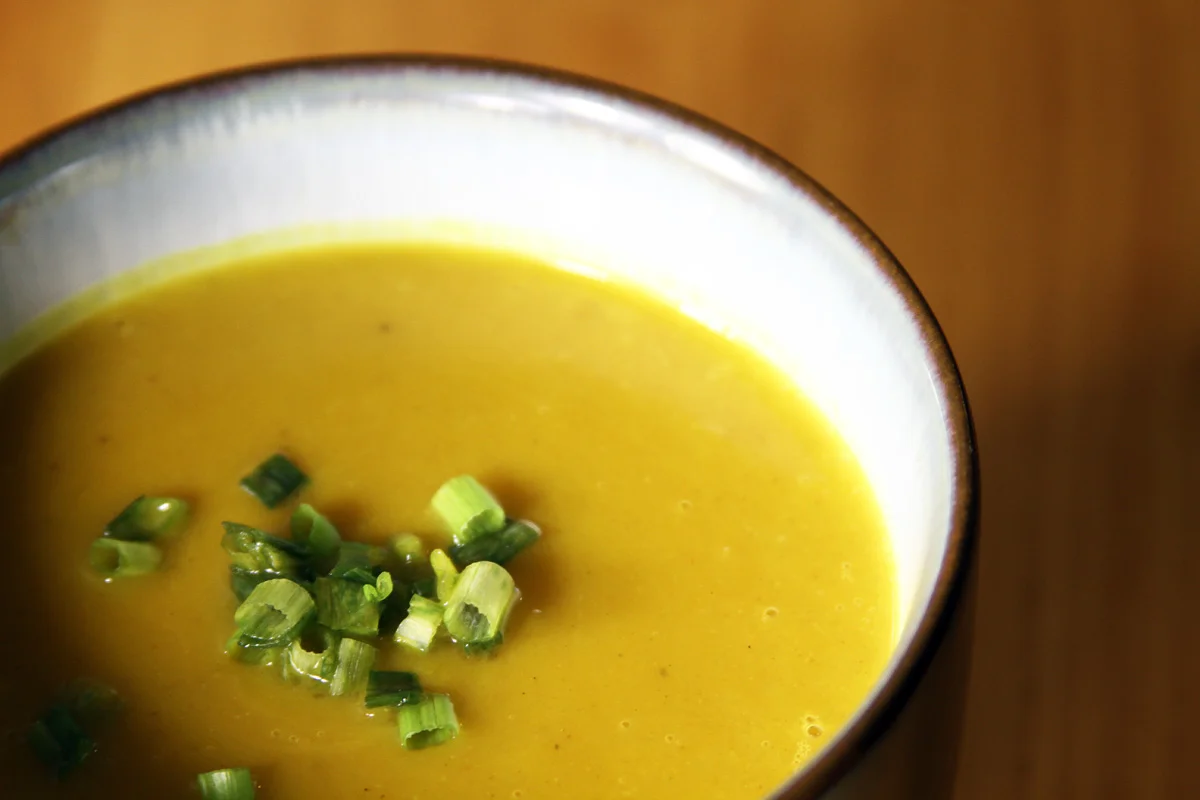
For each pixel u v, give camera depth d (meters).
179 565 0.34
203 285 0.37
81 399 0.35
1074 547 0.40
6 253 0.35
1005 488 0.40
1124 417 0.41
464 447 0.35
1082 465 0.40
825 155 0.43
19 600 0.33
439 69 0.36
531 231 0.37
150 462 0.35
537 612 0.33
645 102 0.35
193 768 0.32
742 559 0.34
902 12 0.45
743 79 0.44
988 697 0.38
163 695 0.32
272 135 0.36
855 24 0.45
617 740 0.32
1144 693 0.38
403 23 0.44
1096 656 0.39
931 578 0.30
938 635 0.30
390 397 0.36
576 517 0.34
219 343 0.36
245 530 0.33
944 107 0.44
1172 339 0.41
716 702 0.33
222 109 0.36
